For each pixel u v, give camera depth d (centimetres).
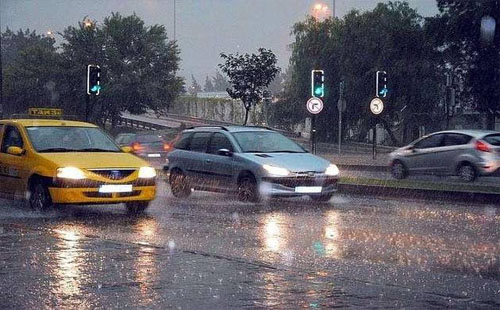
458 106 5284
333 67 5753
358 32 5541
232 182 1778
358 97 5516
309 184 1708
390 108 5381
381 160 3712
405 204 1752
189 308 735
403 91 5359
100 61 6494
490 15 4722
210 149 1873
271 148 1838
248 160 1738
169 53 6631
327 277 884
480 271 926
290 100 6256
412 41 5328
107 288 821
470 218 1468
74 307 737
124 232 1255
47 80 6706
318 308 736
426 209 1639
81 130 1627
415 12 5466
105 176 1456
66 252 1045
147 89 6400
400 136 5978
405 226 1344
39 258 998
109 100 6400
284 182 1691
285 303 754
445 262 985
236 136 1838
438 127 5362
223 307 738
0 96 3219
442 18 4941
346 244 1133
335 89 5719
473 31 4816
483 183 2278
